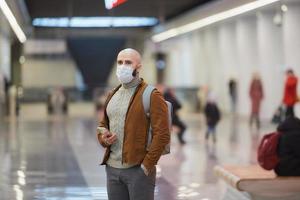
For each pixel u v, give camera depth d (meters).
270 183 9.02
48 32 47.19
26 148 18.61
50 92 42.16
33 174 13.15
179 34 42.81
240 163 14.70
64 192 10.94
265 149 9.23
